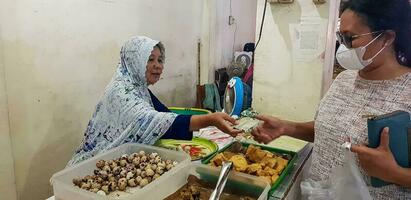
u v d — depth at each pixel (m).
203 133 1.63
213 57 2.92
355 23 0.82
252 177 0.95
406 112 0.73
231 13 3.10
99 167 1.02
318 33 1.72
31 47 1.55
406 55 0.82
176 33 2.61
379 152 0.69
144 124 1.25
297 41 1.79
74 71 1.79
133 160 1.05
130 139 1.28
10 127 1.51
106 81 2.01
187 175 1.03
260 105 2.00
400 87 0.82
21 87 1.54
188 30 2.76
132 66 1.41
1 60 1.42
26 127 1.59
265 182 0.93
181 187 0.99
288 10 1.78
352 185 0.84
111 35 1.99
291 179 1.11
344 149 0.85
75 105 1.83
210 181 1.00
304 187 0.99
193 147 1.45
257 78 1.97
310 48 1.76
